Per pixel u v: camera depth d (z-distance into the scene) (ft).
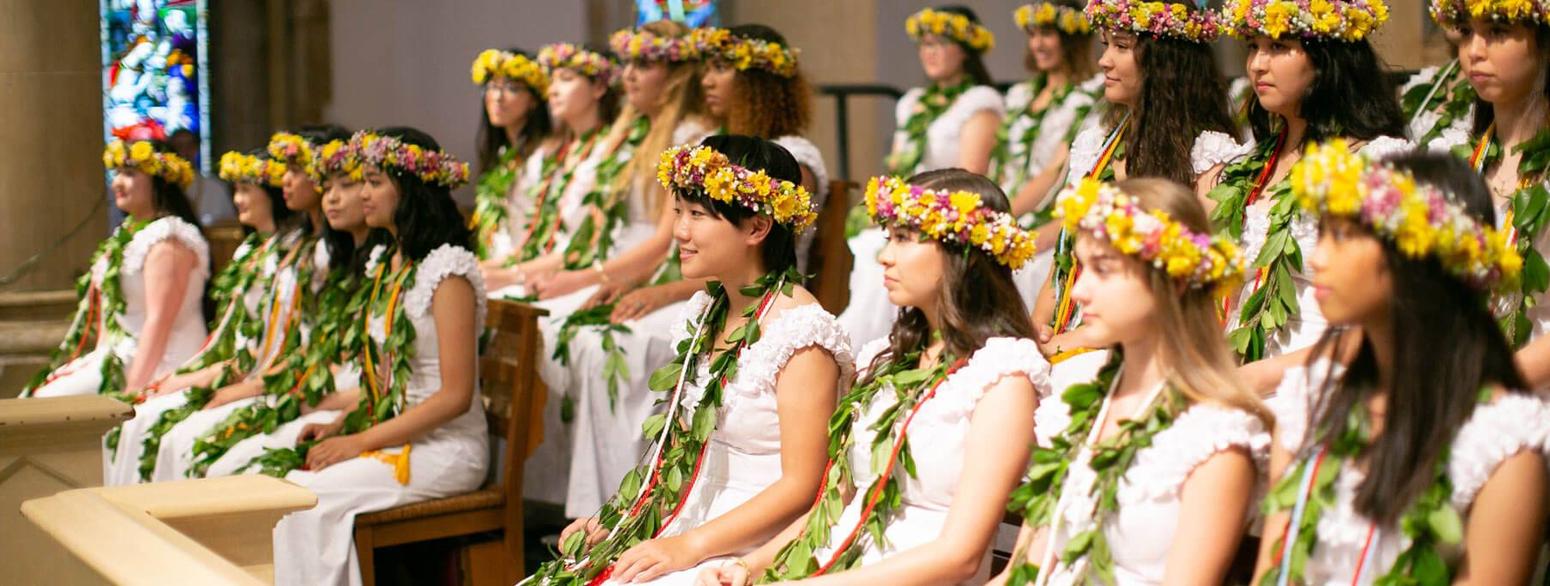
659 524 11.80
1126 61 13.12
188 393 19.43
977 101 25.73
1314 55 11.68
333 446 15.76
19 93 23.48
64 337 24.06
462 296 16.14
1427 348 7.59
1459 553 7.79
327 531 15.17
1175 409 8.43
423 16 30.78
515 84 24.26
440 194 16.78
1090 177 13.88
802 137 20.21
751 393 11.43
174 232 21.97
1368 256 7.57
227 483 12.43
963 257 10.02
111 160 22.11
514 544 16.34
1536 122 11.09
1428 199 7.48
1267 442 8.32
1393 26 21.63
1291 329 11.52
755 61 20.21
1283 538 8.09
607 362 19.29
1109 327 8.54
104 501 11.34
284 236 20.83
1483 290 7.72
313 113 31.01
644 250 20.99
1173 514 8.36
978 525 9.42
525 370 16.35
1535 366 9.90
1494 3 10.85
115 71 29.76
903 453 9.95
